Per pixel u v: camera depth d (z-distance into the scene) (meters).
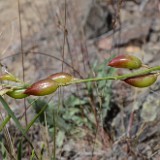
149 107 0.64
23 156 0.59
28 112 0.67
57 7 0.96
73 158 0.61
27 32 0.94
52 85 0.34
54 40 0.89
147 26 0.87
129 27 0.88
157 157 0.57
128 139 0.58
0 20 0.99
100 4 0.90
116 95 0.69
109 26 0.89
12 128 0.63
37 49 0.88
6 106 0.36
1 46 0.90
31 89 0.34
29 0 1.04
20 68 0.84
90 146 0.63
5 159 0.48
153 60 0.79
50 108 0.61
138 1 0.96
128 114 0.65
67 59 0.82
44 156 0.59
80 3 0.94
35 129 0.64
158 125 0.61
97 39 0.87
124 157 0.59
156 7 0.92
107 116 0.66
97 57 0.79
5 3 1.05
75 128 0.63
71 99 0.65
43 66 0.83
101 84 0.64
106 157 0.60
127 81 0.35
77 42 0.85
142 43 0.85
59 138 0.62
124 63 0.35
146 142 0.60
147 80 0.35
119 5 0.63
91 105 0.63
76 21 0.87
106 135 0.63
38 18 0.97
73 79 0.35
